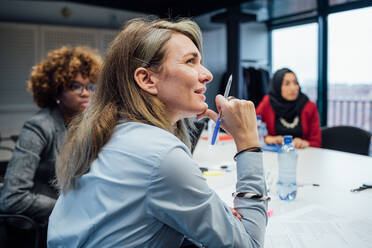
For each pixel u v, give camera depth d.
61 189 0.67
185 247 0.96
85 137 0.64
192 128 0.91
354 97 5.45
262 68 5.74
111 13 4.72
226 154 1.92
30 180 1.20
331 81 4.55
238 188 0.70
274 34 5.82
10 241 1.25
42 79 1.35
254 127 0.73
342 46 4.37
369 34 4.11
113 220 0.56
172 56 0.64
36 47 4.18
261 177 0.70
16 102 4.16
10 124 4.16
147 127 0.61
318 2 4.22
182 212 0.54
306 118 2.51
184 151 0.59
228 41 4.41
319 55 4.58
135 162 0.56
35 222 1.15
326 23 4.49
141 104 0.64
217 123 0.79
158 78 0.65
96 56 1.45
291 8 4.59
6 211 1.17
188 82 0.64
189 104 0.66
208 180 1.37
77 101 1.37
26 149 1.21
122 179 0.56
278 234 0.85
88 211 0.59
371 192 1.19
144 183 0.54
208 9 3.61
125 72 0.65
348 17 4.26
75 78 1.34
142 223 0.56
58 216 0.65
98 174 0.58
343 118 5.64
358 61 4.26
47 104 1.39
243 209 0.67
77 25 4.52
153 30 0.66
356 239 0.81
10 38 4.02
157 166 0.54
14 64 4.08
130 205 0.55
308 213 0.98
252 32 5.85
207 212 0.56
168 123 0.66
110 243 0.56
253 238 0.63
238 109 0.72
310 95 5.24
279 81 2.57
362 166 1.60
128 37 0.67
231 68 4.43
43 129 1.26
